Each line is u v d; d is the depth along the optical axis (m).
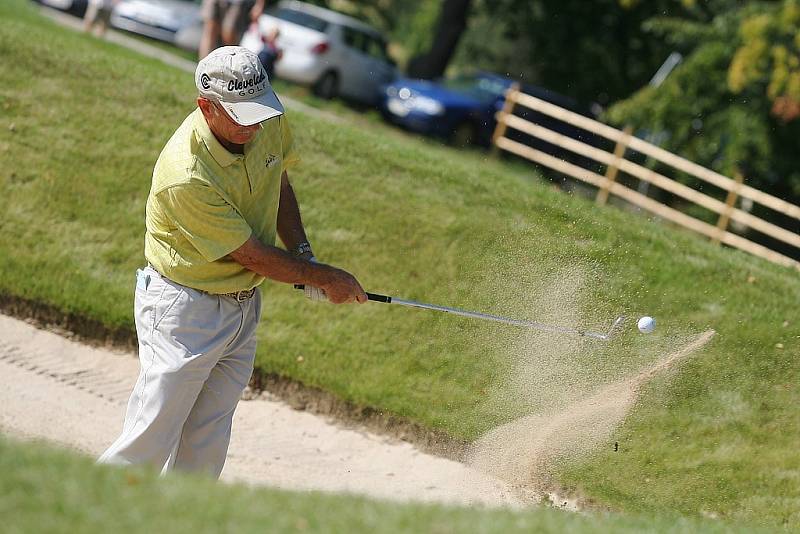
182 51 57.75
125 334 22.28
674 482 18.72
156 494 9.41
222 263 13.11
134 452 13.10
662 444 19.53
